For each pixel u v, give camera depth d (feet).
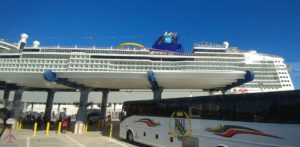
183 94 185.57
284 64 260.01
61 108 245.86
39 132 86.22
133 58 169.27
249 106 32.24
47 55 152.56
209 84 105.70
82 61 137.39
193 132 41.19
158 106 52.60
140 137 57.52
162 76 92.32
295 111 26.66
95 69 136.77
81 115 99.86
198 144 39.73
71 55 148.05
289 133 26.89
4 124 64.49
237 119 33.53
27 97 226.38
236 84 99.60
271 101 29.50
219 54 201.05
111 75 88.94
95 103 225.56
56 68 132.57
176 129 45.65
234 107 34.42
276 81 242.78
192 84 105.91
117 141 66.49
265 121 29.68
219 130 36.17
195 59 179.63
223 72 90.58
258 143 30.09
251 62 250.78
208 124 38.37
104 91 135.64
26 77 97.96
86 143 61.31
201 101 40.73
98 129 106.52
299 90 26.73
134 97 223.30
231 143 33.83
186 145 42.42
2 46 236.02
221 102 36.78
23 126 109.60
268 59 258.57
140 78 91.91
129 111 64.39
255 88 221.66
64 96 238.27
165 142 48.39
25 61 134.00
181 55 185.88
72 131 95.50
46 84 115.55
